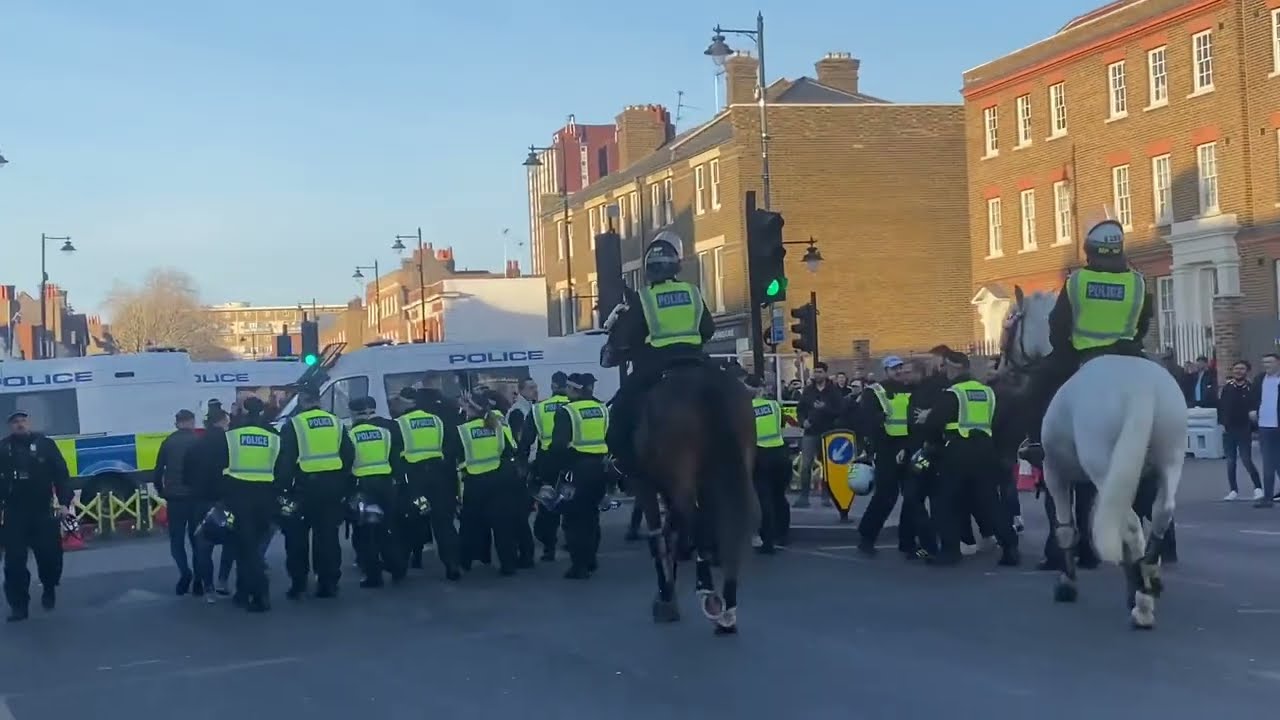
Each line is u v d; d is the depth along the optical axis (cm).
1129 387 916
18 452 1412
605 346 1133
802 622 1109
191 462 1521
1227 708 778
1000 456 1405
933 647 983
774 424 1586
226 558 1539
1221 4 3662
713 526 978
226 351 11025
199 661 1113
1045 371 1073
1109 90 4103
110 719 907
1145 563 987
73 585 1712
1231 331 3206
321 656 1096
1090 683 849
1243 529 1638
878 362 5016
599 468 1475
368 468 1478
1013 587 1247
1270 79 3528
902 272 5222
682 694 873
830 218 5162
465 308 8012
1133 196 4025
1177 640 970
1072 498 1167
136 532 2497
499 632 1155
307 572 1468
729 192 5116
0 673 1109
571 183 8238
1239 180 3628
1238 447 1969
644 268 1069
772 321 2675
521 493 1567
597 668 970
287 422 1439
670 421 948
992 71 4594
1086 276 997
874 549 1591
